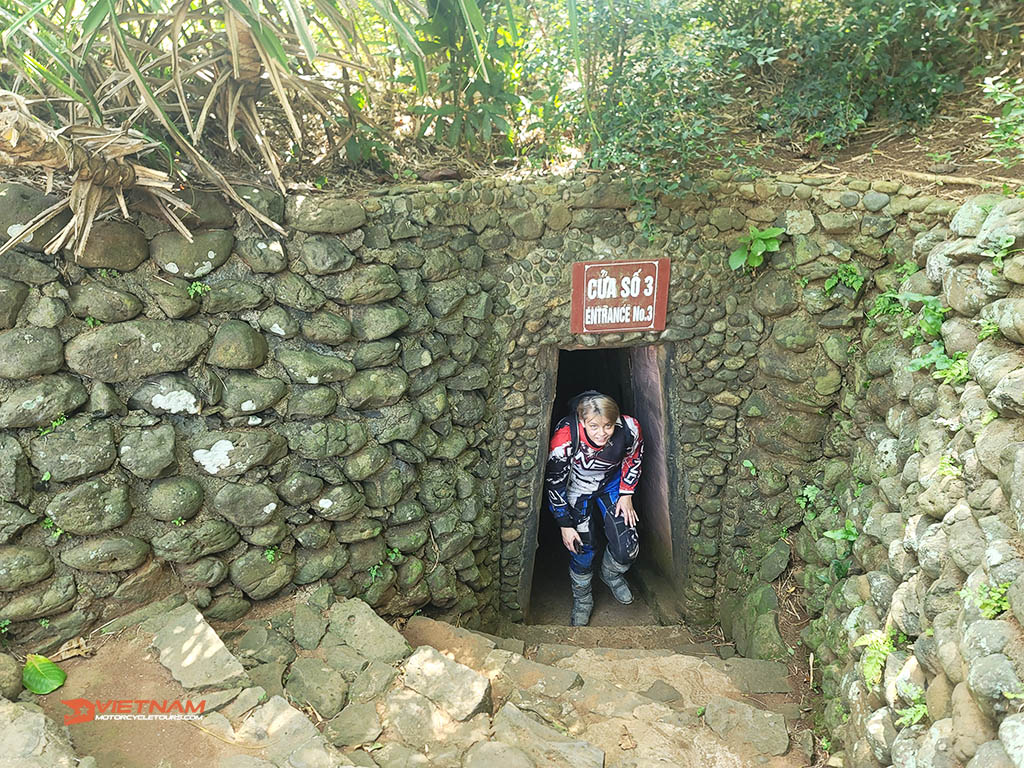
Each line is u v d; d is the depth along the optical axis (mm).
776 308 3639
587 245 3619
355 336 3262
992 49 3732
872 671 2400
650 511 4844
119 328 2730
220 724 2420
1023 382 2107
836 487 3619
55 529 2686
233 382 3008
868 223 3316
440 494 3654
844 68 3654
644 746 2736
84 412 2736
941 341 2811
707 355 3871
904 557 2537
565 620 4762
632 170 3512
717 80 4074
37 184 2668
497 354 3750
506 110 3656
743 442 4039
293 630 3072
